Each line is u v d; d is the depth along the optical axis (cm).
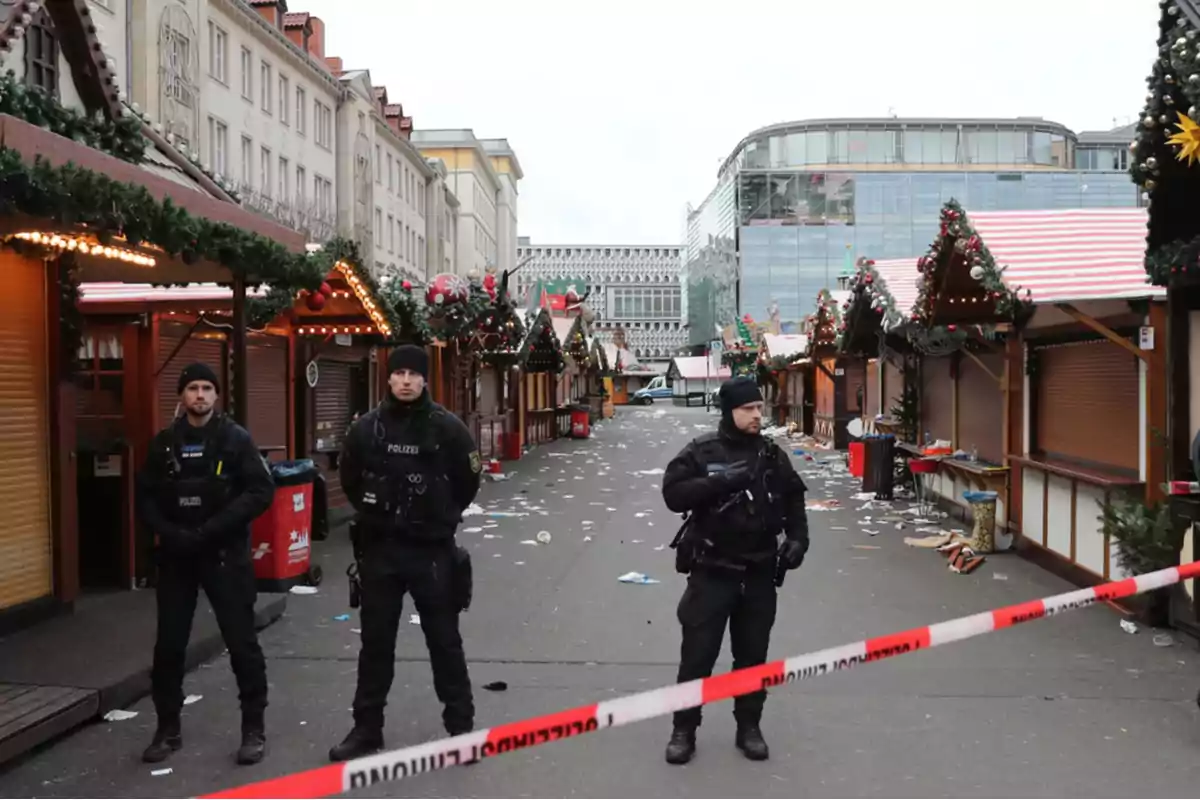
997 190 7600
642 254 12556
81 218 494
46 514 727
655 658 682
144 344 865
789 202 7700
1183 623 710
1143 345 802
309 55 3756
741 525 491
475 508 1467
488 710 573
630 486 1803
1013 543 1088
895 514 1403
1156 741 516
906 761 491
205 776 476
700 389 8025
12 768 483
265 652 698
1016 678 624
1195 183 688
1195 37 582
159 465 504
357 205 4262
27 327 713
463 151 7425
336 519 1295
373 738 500
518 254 12412
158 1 2577
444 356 1920
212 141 3020
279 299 967
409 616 802
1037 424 1067
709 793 455
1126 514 758
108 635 676
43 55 648
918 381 1620
